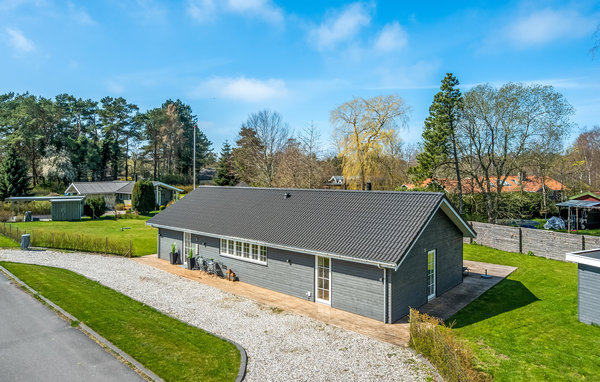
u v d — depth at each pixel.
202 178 74.19
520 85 28.59
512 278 16.70
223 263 17.14
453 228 15.60
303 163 42.12
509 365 8.70
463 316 12.21
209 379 7.89
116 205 44.28
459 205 32.94
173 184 66.69
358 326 11.22
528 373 8.30
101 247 22.00
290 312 12.43
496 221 32.72
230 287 15.33
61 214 36.16
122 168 74.06
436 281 14.26
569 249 19.31
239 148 57.47
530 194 38.25
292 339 10.23
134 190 41.84
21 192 44.22
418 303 13.00
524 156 29.81
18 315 11.10
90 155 60.00
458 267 16.02
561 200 38.06
